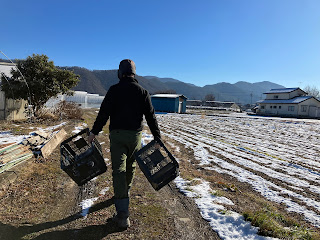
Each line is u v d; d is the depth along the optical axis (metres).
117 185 2.57
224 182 4.86
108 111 2.64
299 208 3.71
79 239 2.41
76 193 3.78
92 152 2.72
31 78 12.67
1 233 2.45
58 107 15.24
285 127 19.28
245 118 30.25
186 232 2.72
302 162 7.24
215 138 11.85
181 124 19.12
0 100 12.27
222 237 2.64
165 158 2.91
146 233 2.61
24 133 8.49
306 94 51.16
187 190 4.16
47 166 4.94
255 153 8.33
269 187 4.74
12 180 3.85
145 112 2.77
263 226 2.75
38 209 3.11
